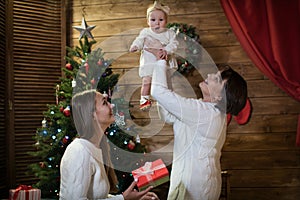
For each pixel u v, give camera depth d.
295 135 4.00
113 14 4.38
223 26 4.14
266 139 4.04
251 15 3.93
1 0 3.94
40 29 4.24
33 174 4.11
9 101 3.99
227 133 4.10
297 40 3.80
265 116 4.05
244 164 4.06
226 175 3.63
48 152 3.46
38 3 4.24
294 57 3.81
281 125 4.02
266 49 3.90
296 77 3.80
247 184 4.05
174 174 2.13
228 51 4.13
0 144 3.88
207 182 2.09
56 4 4.34
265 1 3.90
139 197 1.86
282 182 4.00
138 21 4.34
